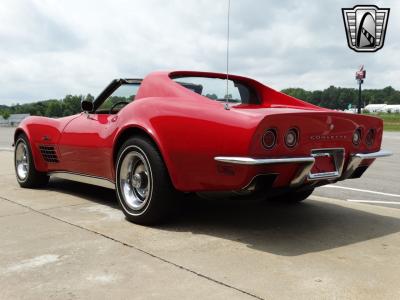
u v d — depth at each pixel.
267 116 2.62
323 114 2.91
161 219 3.22
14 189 4.80
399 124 40.91
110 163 3.65
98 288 2.14
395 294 2.11
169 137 3.03
